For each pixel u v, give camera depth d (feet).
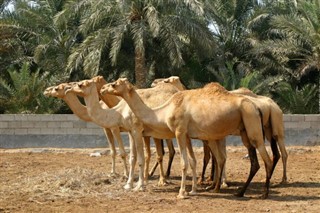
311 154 65.26
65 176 43.62
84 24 83.51
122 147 43.29
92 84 41.52
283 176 43.68
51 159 61.05
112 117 41.68
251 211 32.73
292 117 70.90
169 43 82.94
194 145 69.46
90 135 70.38
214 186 40.24
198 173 49.49
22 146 70.85
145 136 40.93
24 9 99.91
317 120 71.10
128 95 38.01
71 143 70.54
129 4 79.77
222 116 35.58
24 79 91.97
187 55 100.22
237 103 35.83
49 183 41.50
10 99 92.94
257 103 41.50
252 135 35.91
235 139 70.08
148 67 96.48
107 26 86.69
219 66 103.04
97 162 57.62
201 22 86.84
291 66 107.86
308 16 92.68
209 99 36.32
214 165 41.16
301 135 71.00
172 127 36.91
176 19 83.05
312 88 98.63
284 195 38.27
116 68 97.60
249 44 106.63
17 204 35.12
